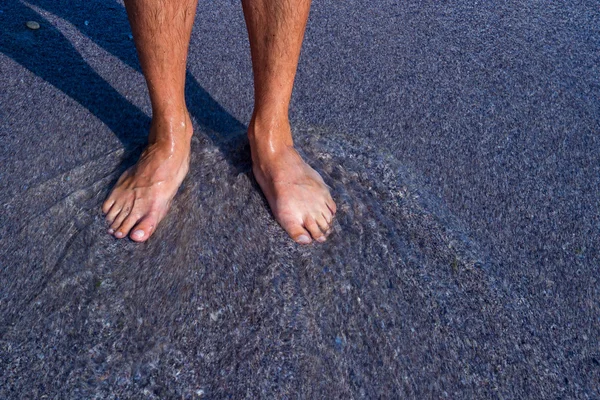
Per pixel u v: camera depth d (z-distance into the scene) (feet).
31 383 2.78
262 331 2.98
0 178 3.70
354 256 3.35
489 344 3.07
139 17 3.15
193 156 3.78
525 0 5.80
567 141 4.25
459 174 3.93
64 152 3.90
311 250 3.34
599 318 3.23
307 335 2.99
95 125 4.12
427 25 5.33
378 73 4.73
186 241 3.29
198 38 5.01
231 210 3.47
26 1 5.36
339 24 5.26
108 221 3.38
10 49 4.76
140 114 4.25
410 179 3.87
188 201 3.49
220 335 2.96
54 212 3.48
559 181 3.95
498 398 2.87
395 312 3.14
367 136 4.15
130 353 2.89
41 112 4.20
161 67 3.32
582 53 5.12
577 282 3.38
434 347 3.03
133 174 3.50
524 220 3.68
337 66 4.77
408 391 2.86
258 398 2.77
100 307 3.04
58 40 4.92
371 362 2.94
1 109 4.20
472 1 5.74
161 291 3.10
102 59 4.76
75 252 3.26
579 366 3.02
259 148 3.51
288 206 3.38
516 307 3.24
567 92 4.68
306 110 4.32
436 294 3.24
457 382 2.91
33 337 2.93
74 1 5.45
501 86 4.69
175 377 2.82
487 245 3.53
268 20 3.19
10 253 3.28
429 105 4.46
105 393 2.76
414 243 3.48
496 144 4.17
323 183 3.58
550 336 3.13
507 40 5.22
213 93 4.42
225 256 3.25
